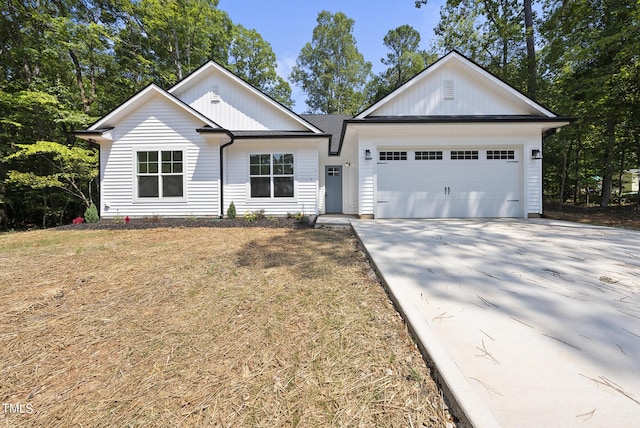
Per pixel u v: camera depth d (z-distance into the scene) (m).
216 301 2.75
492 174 8.88
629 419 1.20
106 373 1.75
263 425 1.33
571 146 13.57
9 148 11.84
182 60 17.81
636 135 12.27
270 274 3.52
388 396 1.47
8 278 3.45
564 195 16.52
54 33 11.55
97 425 1.39
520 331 1.93
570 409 1.26
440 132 8.82
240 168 9.63
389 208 8.96
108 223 8.42
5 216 12.70
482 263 3.58
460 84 8.94
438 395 1.47
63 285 3.21
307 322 2.29
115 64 15.16
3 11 11.55
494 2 14.48
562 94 11.27
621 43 9.53
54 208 13.16
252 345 1.99
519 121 8.00
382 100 8.75
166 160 9.02
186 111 8.88
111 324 2.34
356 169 9.81
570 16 11.10
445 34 17.16
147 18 15.04
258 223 8.14
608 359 1.61
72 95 13.13
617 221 7.75
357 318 2.33
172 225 8.00
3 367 1.83
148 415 1.42
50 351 1.99
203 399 1.51
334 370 1.69
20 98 10.51
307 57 30.25
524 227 6.62
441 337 1.86
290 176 9.66
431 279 3.00
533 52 13.05
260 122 9.88
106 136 8.67
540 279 2.96
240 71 23.45
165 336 2.15
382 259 3.80
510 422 1.19
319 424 1.33
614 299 2.45
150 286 3.16
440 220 8.22
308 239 5.78
